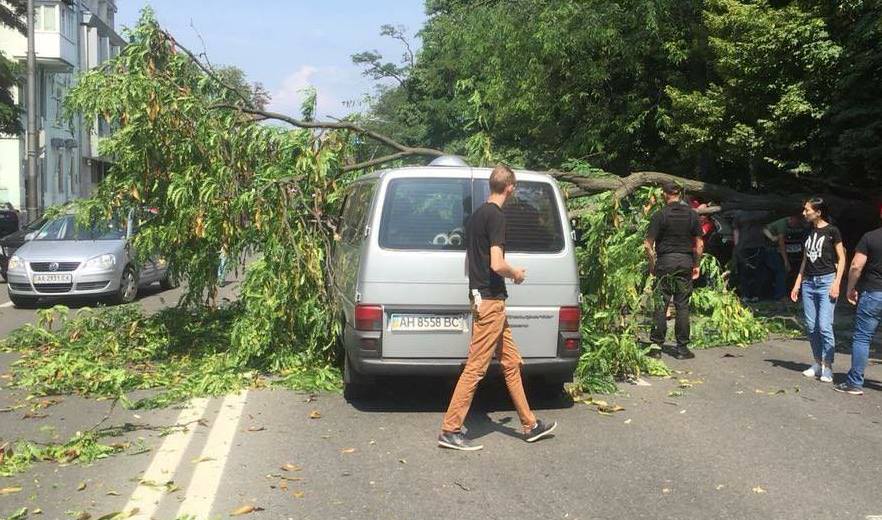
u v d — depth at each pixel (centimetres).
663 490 500
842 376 832
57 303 1495
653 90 2069
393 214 657
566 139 2155
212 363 842
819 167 1477
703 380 810
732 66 1543
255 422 650
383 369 646
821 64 1355
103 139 904
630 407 704
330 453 571
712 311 1039
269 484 508
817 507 473
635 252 894
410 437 612
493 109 2178
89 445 576
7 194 4059
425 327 648
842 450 581
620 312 845
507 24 2006
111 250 1459
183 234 873
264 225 802
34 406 702
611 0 1975
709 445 593
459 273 649
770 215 1442
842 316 1222
